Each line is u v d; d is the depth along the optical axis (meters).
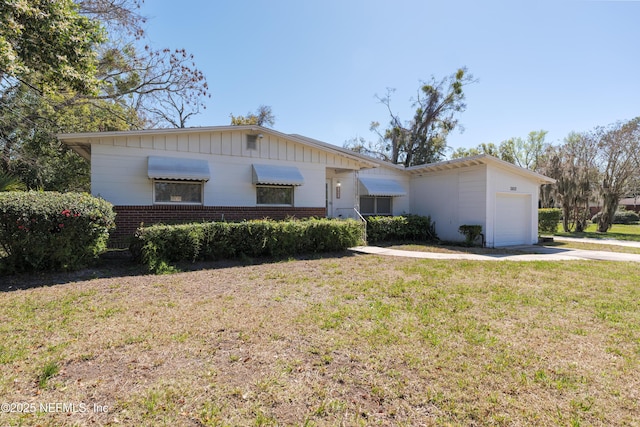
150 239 8.03
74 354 3.49
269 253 9.99
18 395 2.75
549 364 3.41
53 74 8.41
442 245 14.53
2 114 13.40
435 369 3.28
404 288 6.37
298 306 5.22
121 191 10.41
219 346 3.75
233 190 12.16
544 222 21.42
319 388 2.94
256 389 2.91
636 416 2.59
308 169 13.69
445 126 28.38
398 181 18.17
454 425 2.47
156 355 3.52
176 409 2.61
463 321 4.61
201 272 7.71
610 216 22.62
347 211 16.50
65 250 7.16
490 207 14.16
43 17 7.38
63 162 15.76
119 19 14.05
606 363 3.45
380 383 3.03
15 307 4.96
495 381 3.07
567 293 6.13
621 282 7.04
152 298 5.61
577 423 2.49
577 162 23.62
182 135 11.32
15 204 6.61
